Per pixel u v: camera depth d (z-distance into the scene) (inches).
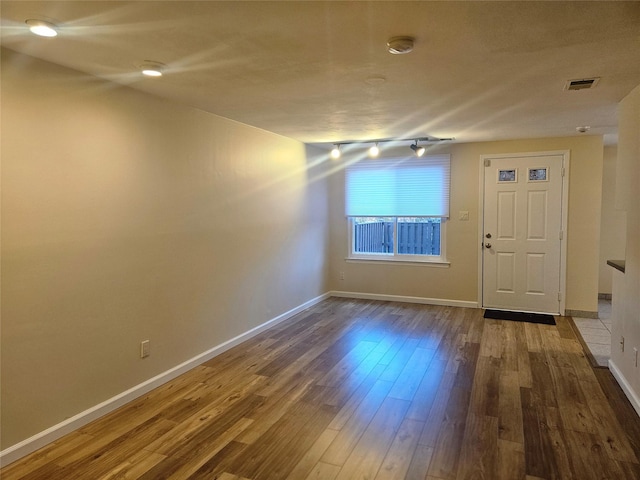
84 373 106.0
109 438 100.2
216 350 153.9
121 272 115.4
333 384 130.3
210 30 77.6
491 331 183.0
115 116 112.0
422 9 69.1
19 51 88.5
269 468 88.8
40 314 95.3
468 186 219.3
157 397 121.6
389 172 234.8
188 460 91.7
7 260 88.7
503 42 83.3
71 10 69.4
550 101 128.9
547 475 85.9
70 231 101.3
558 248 205.9
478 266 220.8
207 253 148.5
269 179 185.2
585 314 203.5
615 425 104.7
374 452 94.5
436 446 96.5
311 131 181.6
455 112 144.3
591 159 197.6
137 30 77.5
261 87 114.7
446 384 129.9
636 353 112.8
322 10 69.4
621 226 242.8
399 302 237.0
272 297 190.5
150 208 124.2
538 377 134.4
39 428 95.8
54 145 97.0
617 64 95.9
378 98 126.0
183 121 135.2
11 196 89.0
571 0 66.2
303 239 218.5
